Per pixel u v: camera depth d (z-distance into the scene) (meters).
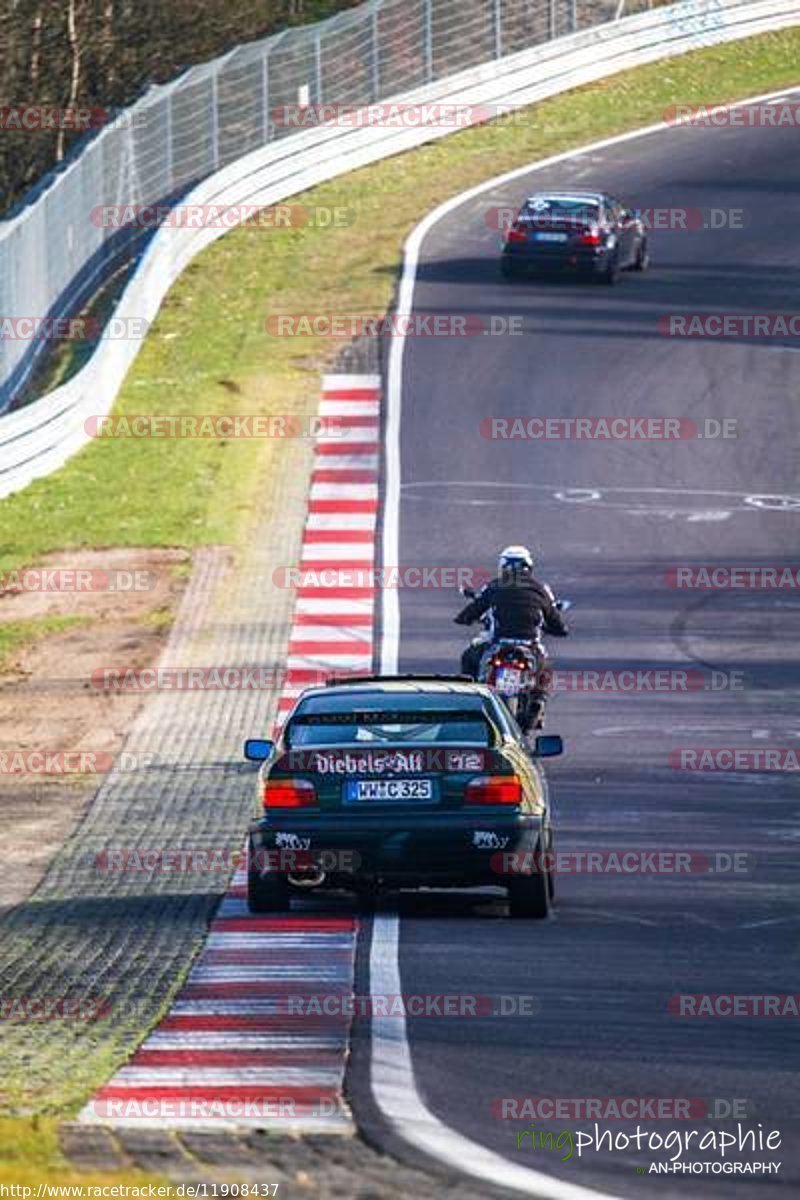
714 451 140.00
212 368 159.25
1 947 53.16
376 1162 32.06
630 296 172.62
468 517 127.94
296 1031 42.16
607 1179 31.98
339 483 135.00
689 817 73.00
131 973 49.16
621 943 52.06
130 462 140.25
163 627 109.00
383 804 54.47
